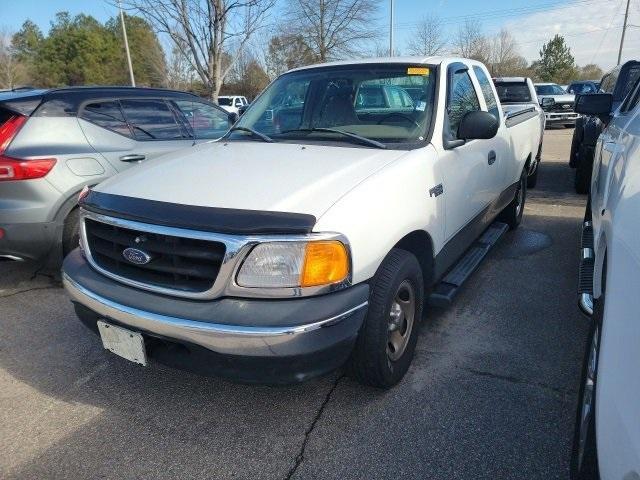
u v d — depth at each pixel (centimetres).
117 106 483
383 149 300
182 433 262
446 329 360
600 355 159
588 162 723
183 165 289
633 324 142
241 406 282
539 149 743
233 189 244
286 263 216
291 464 238
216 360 225
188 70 2797
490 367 311
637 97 341
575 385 291
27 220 406
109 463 242
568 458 236
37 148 411
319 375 227
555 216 658
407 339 292
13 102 417
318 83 371
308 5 2973
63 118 437
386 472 232
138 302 237
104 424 270
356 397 285
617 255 167
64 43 5491
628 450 130
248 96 4044
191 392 296
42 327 381
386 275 259
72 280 266
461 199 345
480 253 413
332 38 3025
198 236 220
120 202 249
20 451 251
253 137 351
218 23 1377
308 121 355
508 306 395
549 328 358
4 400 293
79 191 429
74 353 343
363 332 255
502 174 454
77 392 299
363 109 344
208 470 236
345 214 229
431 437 252
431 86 338
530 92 1026
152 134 509
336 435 256
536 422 260
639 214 163
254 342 214
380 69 360
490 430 255
